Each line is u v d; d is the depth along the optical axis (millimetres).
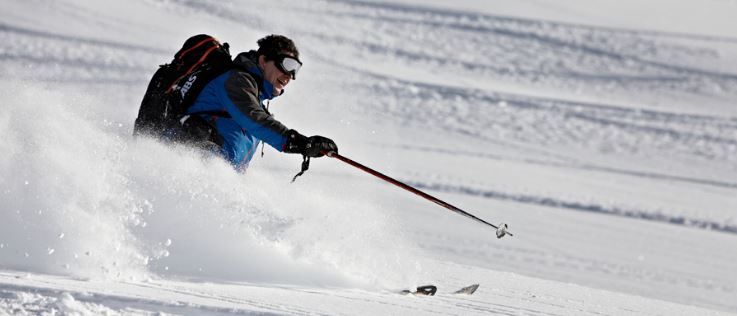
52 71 61969
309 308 8859
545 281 16453
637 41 97000
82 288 8109
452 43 88375
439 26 94438
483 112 65812
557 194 44906
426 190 41844
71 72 62469
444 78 75625
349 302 9875
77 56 66938
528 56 86562
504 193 43625
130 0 85500
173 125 13664
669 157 58750
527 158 54406
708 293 29078
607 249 34406
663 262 33344
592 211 42125
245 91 13602
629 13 112875
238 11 89375
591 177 50625
